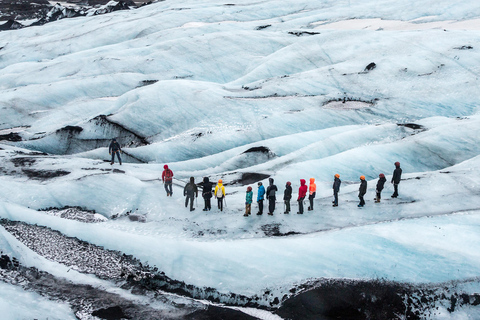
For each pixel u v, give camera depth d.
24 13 166.00
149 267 10.33
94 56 53.62
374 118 29.25
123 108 33.88
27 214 13.27
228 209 14.91
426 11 63.72
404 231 11.56
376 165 20.86
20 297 8.09
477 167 17.45
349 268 9.69
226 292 9.39
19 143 29.67
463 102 29.41
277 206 15.20
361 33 46.34
